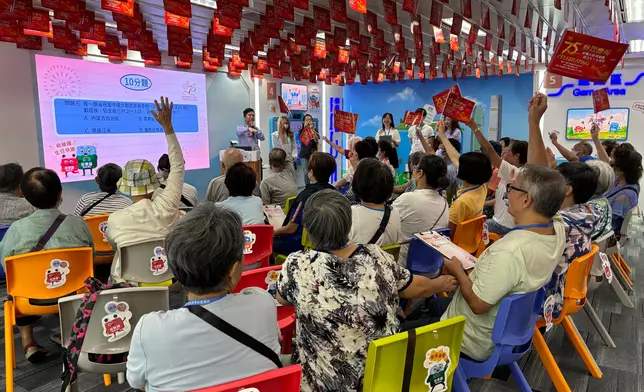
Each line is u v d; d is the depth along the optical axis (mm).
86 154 6711
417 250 2590
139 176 2553
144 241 2438
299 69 7590
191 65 8172
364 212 2295
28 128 6016
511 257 1626
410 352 1304
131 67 7238
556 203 1657
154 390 1124
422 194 2727
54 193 2496
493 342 1683
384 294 1456
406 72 9477
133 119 7344
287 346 2035
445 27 6531
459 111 3211
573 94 9094
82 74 6586
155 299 1765
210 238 1114
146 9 4863
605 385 2467
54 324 3283
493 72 9625
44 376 2600
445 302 2268
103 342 1725
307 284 1413
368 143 4480
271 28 4656
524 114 10297
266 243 2709
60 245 2449
